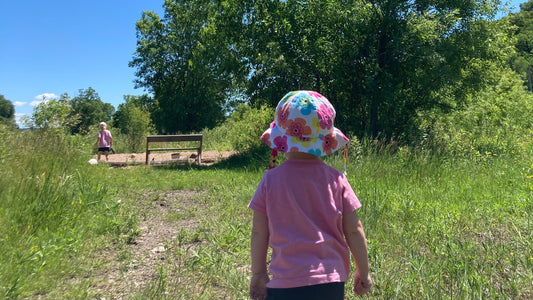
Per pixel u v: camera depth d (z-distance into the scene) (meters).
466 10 13.50
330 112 1.88
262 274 1.89
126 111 45.19
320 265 1.70
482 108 16.31
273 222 1.81
